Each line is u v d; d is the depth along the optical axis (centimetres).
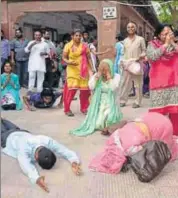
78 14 2105
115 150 511
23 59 1368
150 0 2248
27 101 957
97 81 715
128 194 444
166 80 620
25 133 536
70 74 852
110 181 483
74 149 610
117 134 521
